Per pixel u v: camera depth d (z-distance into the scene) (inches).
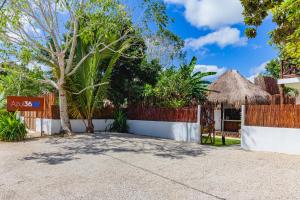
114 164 356.8
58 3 529.3
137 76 853.8
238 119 919.0
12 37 537.6
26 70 648.4
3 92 669.3
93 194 248.7
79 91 657.0
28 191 259.3
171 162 369.7
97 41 594.9
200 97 757.9
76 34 580.1
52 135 609.9
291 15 366.6
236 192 251.9
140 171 324.5
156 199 236.1
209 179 293.0
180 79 727.1
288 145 429.7
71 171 324.2
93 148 462.3
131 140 558.9
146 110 701.3
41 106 599.2
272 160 379.2
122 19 580.4
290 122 431.5
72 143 506.6
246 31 465.4
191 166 347.9
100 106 717.9
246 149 477.4
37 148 460.4
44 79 636.1
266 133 455.2
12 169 335.0
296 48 394.0
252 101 776.3
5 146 478.3
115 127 747.4
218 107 865.5
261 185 270.7
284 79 551.5
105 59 748.6
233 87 845.2
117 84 810.2
